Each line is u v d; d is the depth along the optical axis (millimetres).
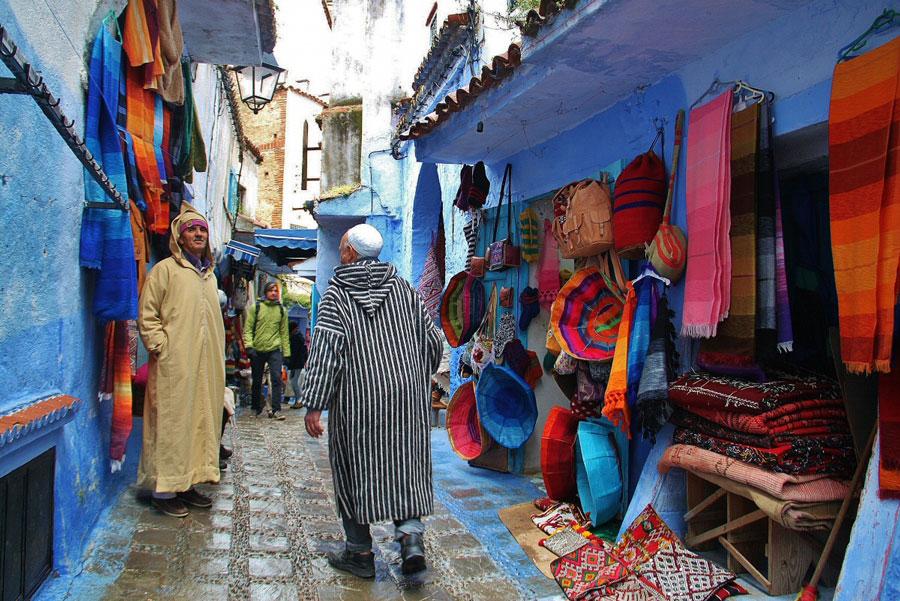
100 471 3621
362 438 3068
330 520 3979
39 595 2633
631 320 3543
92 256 3197
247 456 5691
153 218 4285
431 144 5586
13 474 2338
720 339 3150
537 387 5301
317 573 3160
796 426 2736
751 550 3082
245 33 5789
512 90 4199
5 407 2303
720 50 3379
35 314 2584
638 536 3248
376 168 10234
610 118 4312
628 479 3926
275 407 8430
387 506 3039
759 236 3018
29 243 2510
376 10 10375
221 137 11336
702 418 3127
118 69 3496
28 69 1638
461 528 3938
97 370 3553
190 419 3811
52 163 2715
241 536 3562
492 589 3078
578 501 4215
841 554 2889
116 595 2744
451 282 6004
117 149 3369
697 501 3244
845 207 2508
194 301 3893
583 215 3918
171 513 3748
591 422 4047
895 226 2318
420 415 3221
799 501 2605
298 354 10172
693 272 3289
